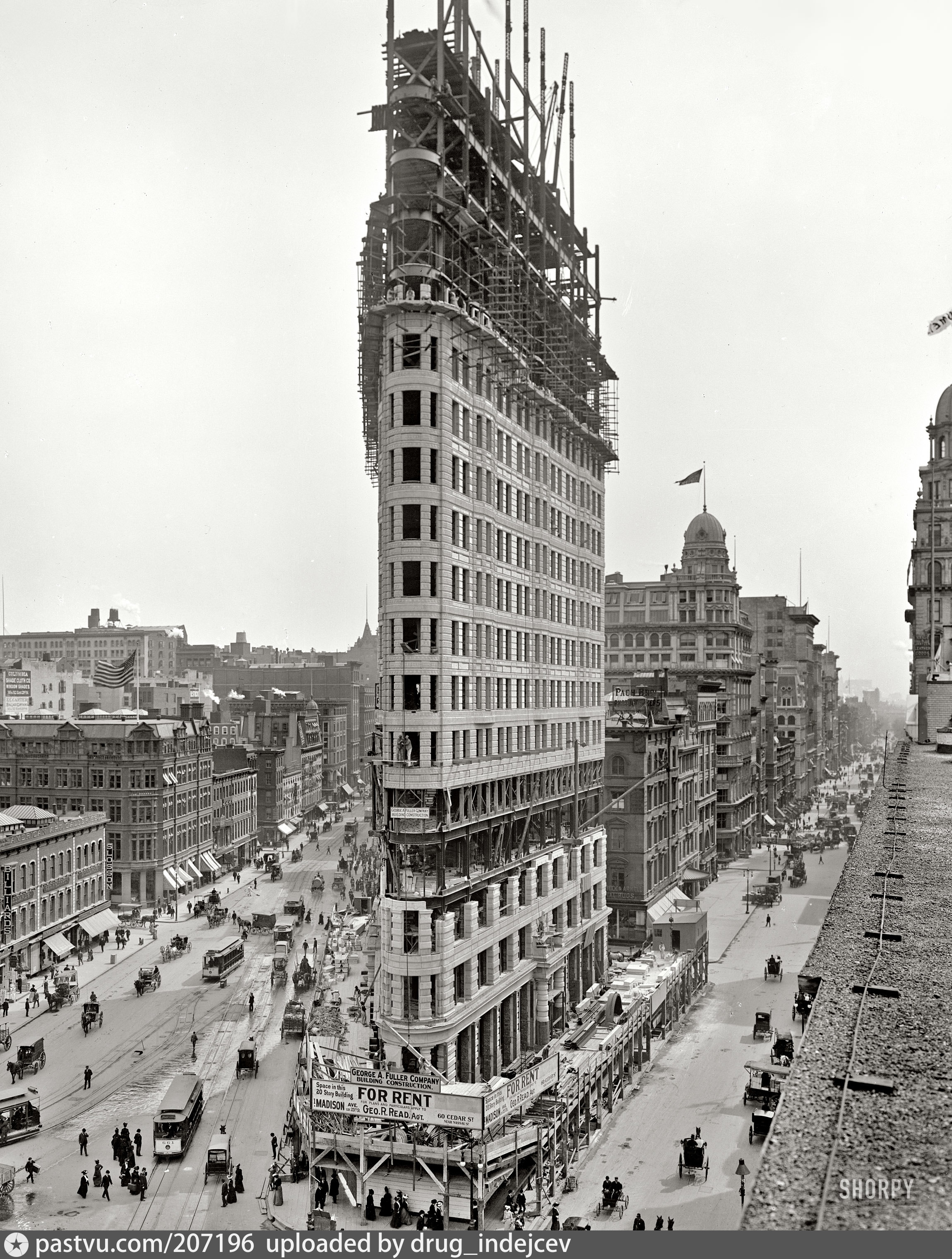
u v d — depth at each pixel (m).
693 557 164.25
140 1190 44.56
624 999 65.12
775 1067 54.66
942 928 20.03
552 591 72.94
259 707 194.25
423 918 52.16
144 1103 56.72
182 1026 70.81
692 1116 54.41
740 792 147.88
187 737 126.81
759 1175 10.96
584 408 79.38
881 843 28.77
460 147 63.16
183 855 124.81
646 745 95.31
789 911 110.06
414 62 61.28
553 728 72.12
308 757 197.12
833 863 143.00
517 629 65.88
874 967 17.64
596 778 82.06
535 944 65.31
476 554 59.44
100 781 116.12
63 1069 62.34
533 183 75.56
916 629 91.75
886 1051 14.05
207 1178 46.25
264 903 116.19
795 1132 11.90
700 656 158.75
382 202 56.31
